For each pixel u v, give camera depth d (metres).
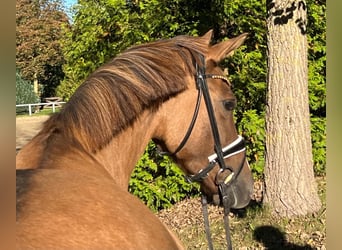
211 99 2.53
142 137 2.39
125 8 6.54
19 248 1.21
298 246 5.03
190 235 5.62
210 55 2.59
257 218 5.72
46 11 27.44
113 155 2.26
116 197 1.58
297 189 5.62
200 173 2.61
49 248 1.25
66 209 1.40
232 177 2.65
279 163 5.64
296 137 5.60
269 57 5.64
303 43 5.54
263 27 6.54
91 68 6.65
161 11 6.37
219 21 6.52
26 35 26.53
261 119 6.58
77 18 6.72
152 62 2.40
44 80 27.36
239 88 6.58
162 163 6.28
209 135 2.55
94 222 1.40
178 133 2.50
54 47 26.67
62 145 2.06
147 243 1.50
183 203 6.70
